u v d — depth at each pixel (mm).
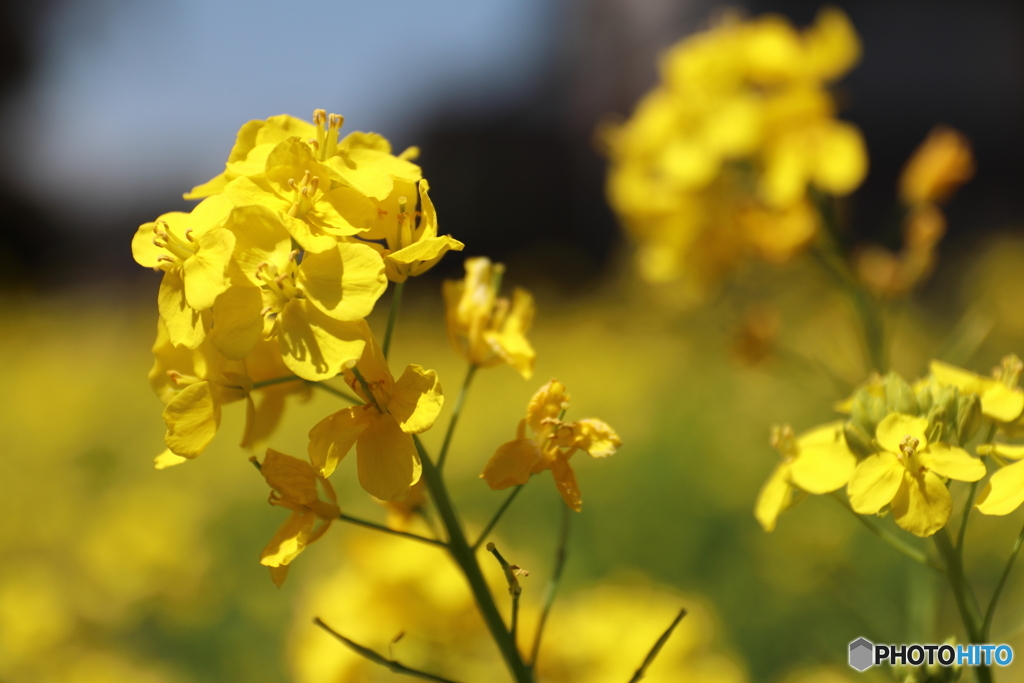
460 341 2135
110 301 23688
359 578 3031
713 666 3373
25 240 33375
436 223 1825
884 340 4055
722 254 4465
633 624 3252
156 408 12312
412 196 1896
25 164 33656
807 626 4918
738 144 4285
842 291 4164
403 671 1846
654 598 3635
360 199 1812
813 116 4305
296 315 1693
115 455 9977
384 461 1731
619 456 8844
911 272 3992
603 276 23078
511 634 1906
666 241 4656
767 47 4500
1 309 21922
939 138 4062
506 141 33438
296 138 1818
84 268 32125
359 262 1698
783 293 9039
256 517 7590
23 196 33406
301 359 1667
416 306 19156
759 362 4445
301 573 5727
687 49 4844
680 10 25859
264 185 1807
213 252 1691
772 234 4277
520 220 32969
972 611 1977
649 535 6852
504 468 1847
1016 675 3498
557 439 1845
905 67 23453
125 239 34250
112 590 5113
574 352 13141
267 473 1836
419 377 1746
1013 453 1812
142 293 24188
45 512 7402
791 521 5805
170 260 1788
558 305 20188
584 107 31078
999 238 15984
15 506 7523
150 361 15758
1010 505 1731
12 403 11984
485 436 9547
